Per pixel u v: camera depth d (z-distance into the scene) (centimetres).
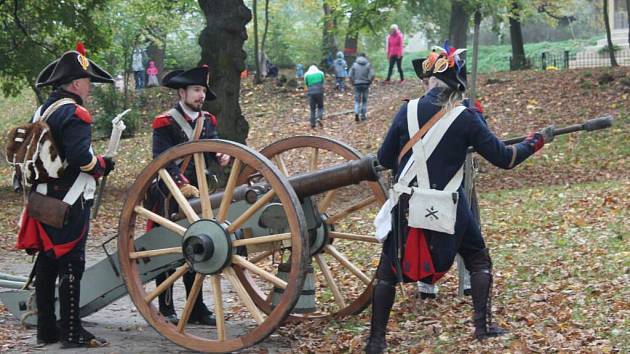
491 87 2559
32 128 623
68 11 2050
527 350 581
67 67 634
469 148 628
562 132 595
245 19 1712
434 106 576
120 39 2978
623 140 1973
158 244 648
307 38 4069
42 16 2042
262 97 3031
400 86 3072
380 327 590
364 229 1257
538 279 838
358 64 2508
